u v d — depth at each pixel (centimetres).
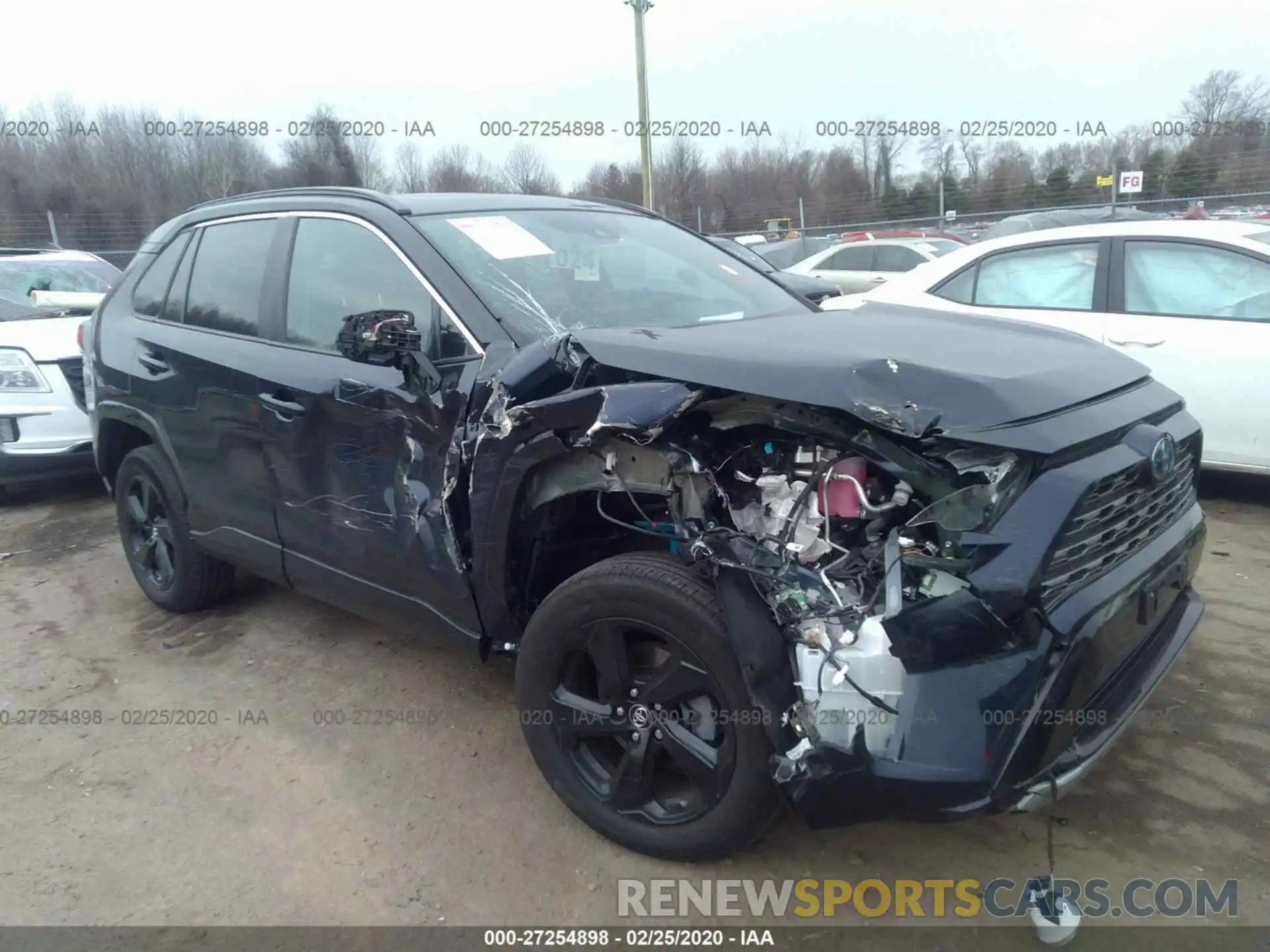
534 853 274
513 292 305
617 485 251
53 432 609
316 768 320
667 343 255
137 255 459
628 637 254
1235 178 2088
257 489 359
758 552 225
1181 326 520
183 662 402
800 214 2348
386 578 316
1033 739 207
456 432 279
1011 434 211
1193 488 293
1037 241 584
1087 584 221
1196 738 318
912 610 208
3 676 395
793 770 217
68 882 268
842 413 224
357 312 322
